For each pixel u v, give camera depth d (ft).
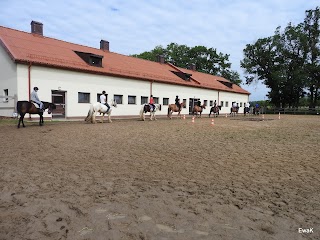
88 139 34.19
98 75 74.95
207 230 10.44
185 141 34.45
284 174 19.06
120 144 30.91
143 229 10.39
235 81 210.59
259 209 12.72
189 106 113.29
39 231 10.09
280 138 38.75
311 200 14.07
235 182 17.01
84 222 10.92
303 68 160.66
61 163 21.08
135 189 15.26
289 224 11.17
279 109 168.86
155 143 32.27
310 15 160.25
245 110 135.54
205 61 198.18
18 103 45.73
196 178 17.76
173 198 13.97
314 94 171.42
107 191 14.80
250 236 10.03
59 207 12.42
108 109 61.52
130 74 84.53
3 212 11.80
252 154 26.32
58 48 75.66
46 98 63.26
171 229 10.46
